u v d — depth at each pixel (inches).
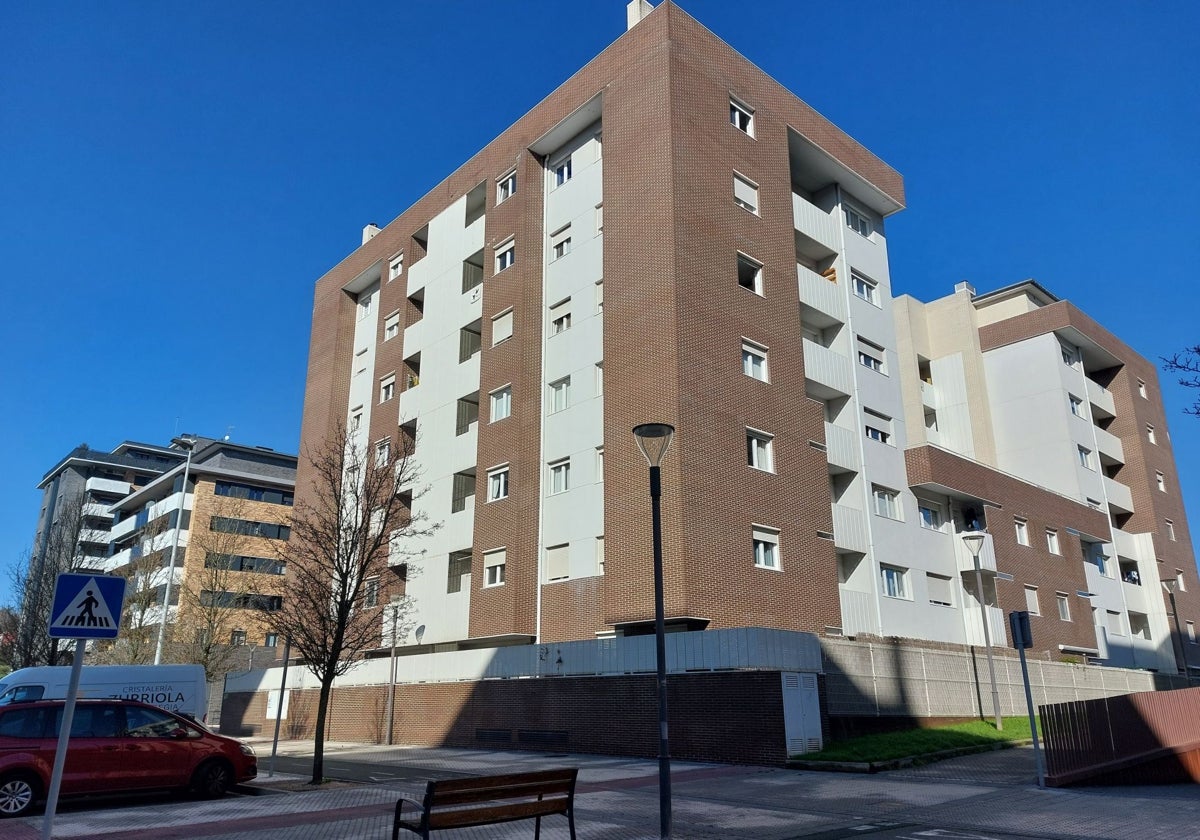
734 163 1048.2
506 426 1112.2
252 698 1448.1
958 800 502.0
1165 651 1625.2
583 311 1070.4
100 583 317.1
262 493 2417.6
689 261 944.3
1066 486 1529.3
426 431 1293.1
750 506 922.7
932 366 1653.5
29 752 479.5
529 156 1196.5
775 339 1031.6
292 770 720.3
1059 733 585.9
